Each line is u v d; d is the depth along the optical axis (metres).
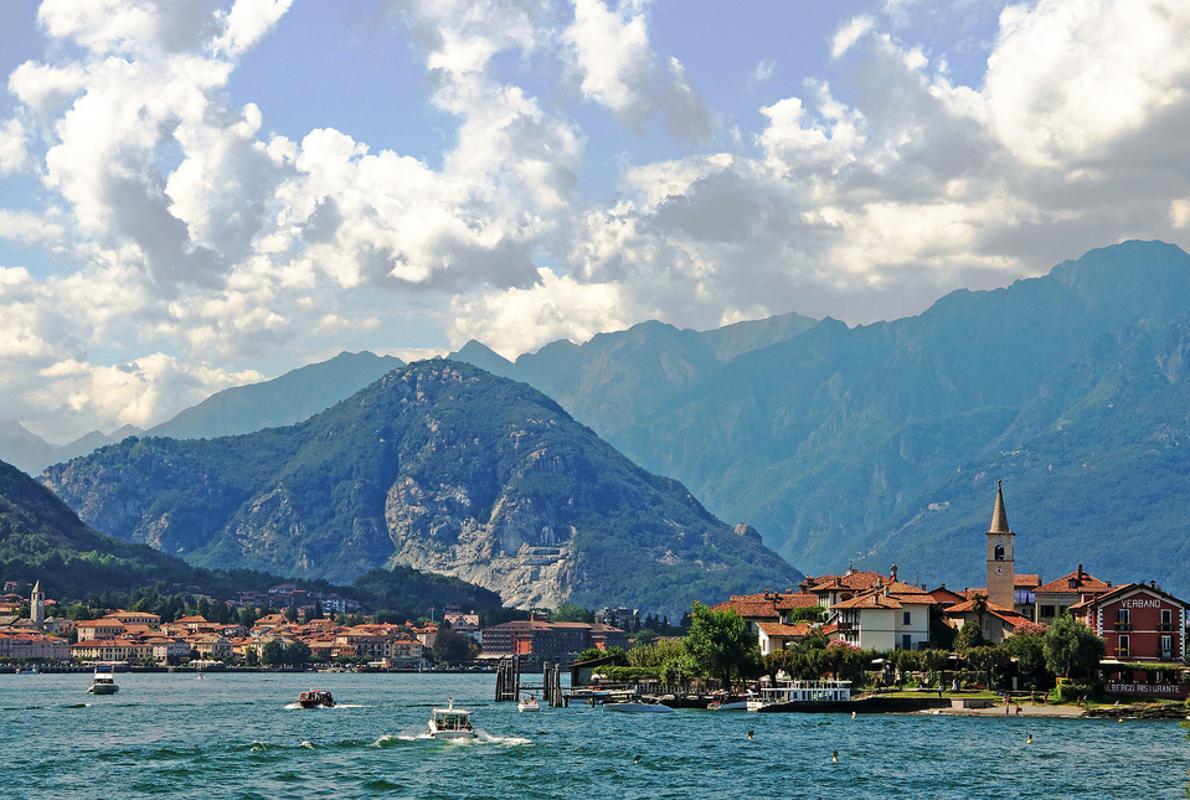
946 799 172.62
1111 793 176.12
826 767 196.62
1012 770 193.62
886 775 189.50
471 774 191.50
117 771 195.00
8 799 172.25
